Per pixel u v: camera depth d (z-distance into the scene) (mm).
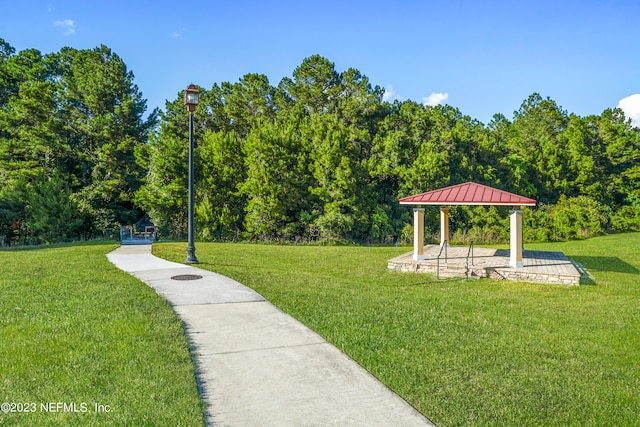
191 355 4734
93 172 26719
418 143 28781
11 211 23047
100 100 27984
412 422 3406
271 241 23703
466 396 3910
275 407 3598
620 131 36062
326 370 4406
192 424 3244
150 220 26734
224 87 33094
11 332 5223
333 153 24375
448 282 11219
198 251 15727
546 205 32094
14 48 34500
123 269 10367
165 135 24484
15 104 26156
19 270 9828
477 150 31609
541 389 4137
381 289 9492
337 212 24359
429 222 27594
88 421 3252
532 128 39875
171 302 7102
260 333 5566
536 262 13195
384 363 4637
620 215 32562
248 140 24859
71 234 22797
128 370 4172
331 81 32750
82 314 6035
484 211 28688
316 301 7496
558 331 6348
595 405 3852
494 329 6227
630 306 8359
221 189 24703
